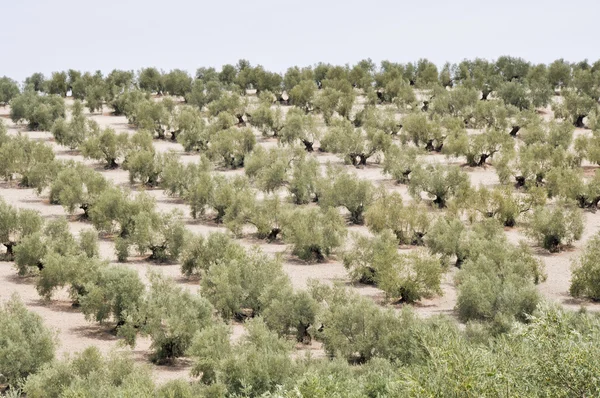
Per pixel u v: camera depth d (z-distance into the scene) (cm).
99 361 5956
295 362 6228
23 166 15500
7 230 10912
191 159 17700
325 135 18475
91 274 8694
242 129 17750
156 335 7250
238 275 8794
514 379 2847
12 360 6366
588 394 2752
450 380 2873
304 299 7969
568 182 14262
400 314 7431
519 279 8906
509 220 13000
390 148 16388
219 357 6206
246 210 12675
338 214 11969
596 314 8031
